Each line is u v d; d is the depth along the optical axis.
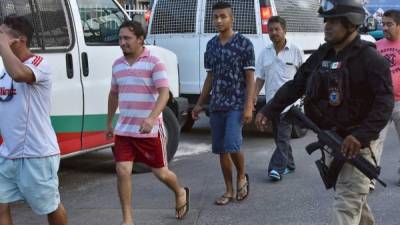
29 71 3.87
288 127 6.60
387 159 7.53
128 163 4.90
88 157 7.96
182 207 5.33
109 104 5.14
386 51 6.14
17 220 5.42
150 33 9.26
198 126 10.29
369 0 15.42
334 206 3.85
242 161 5.78
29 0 5.61
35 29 5.65
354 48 3.60
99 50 6.25
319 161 3.85
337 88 3.61
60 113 5.85
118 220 5.40
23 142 3.98
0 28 3.92
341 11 3.54
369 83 3.56
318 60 3.78
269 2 8.45
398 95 6.13
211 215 5.48
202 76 8.85
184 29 8.98
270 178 6.61
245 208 5.67
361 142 3.50
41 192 4.04
